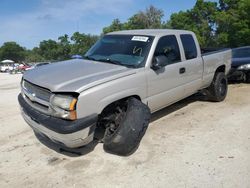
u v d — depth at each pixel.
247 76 9.86
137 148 4.81
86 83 4.11
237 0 41.62
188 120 6.11
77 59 5.60
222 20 39.34
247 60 9.77
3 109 8.01
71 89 3.98
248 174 3.96
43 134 4.46
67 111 3.96
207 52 7.25
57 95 4.04
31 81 4.47
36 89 4.36
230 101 7.55
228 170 4.08
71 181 3.95
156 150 4.74
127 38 5.55
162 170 4.13
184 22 45.44
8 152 4.89
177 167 4.20
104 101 4.20
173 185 3.77
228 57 7.78
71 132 3.91
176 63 5.69
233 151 4.63
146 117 4.46
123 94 4.49
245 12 37.53
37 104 4.37
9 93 11.49
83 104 3.99
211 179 3.87
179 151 4.68
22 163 4.50
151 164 4.30
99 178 3.99
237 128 5.60
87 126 4.01
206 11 43.88
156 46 5.23
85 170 4.21
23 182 3.98
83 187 3.80
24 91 4.74
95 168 4.25
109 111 4.52
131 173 4.08
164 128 5.68
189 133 5.41
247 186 3.70
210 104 7.28
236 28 38.50
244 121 5.98
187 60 6.03
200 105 7.21
